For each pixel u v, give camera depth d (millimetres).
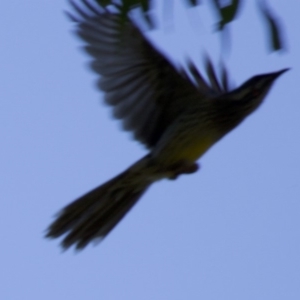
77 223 11562
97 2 6445
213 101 11602
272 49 6234
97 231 11594
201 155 11766
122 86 10836
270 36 6219
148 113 11305
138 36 10398
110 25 10117
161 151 11359
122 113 11047
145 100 11203
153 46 10648
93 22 10070
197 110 11492
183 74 11078
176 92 11320
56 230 11531
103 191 11609
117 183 11594
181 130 11383
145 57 10766
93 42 10234
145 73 10938
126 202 11781
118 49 10414
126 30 10172
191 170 11695
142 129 11352
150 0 6219
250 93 11953
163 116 11461
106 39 10289
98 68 10438
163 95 11273
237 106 11773
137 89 11031
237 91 11930
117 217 11719
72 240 11508
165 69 10992
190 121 11438
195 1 5914
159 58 10828
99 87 10617
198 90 11383
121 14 6301
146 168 11492
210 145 11742
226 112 11695
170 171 11656
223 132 11852
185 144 11461
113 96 10805
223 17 5961
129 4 6246
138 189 11789
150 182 11789
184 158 11547
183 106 11453
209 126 11578
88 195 11586
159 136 11500
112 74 10641
